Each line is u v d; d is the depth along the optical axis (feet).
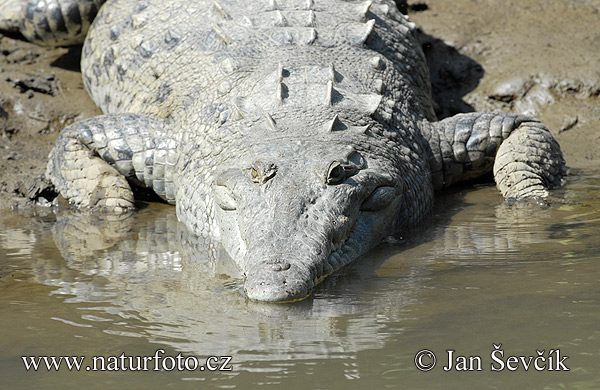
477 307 30.68
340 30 55.11
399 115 50.60
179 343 28.32
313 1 57.88
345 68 51.34
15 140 63.62
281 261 34.65
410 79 58.49
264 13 56.24
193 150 49.60
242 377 25.23
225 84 50.72
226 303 32.78
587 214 45.09
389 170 43.21
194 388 24.66
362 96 48.49
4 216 51.11
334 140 43.04
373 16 59.21
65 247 43.21
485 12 79.97
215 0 57.72
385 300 32.30
